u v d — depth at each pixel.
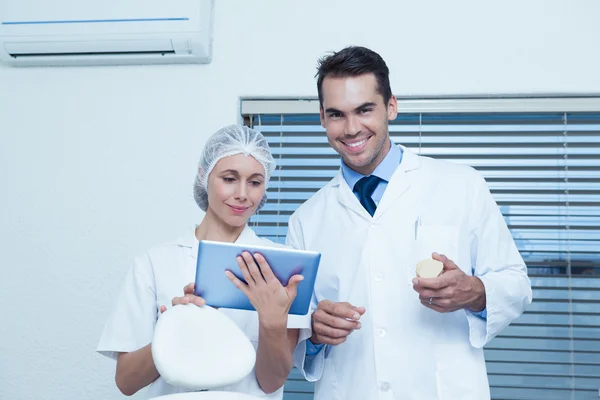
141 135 2.02
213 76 2.03
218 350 0.90
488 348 1.94
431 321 1.36
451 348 1.35
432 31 1.99
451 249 1.39
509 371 1.92
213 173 1.25
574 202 1.98
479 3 1.99
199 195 1.39
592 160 1.98
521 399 1.91
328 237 1.49
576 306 1.93
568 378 1.91
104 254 1.97
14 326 1.96
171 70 2.04
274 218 2.05
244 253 1.01
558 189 1.98
